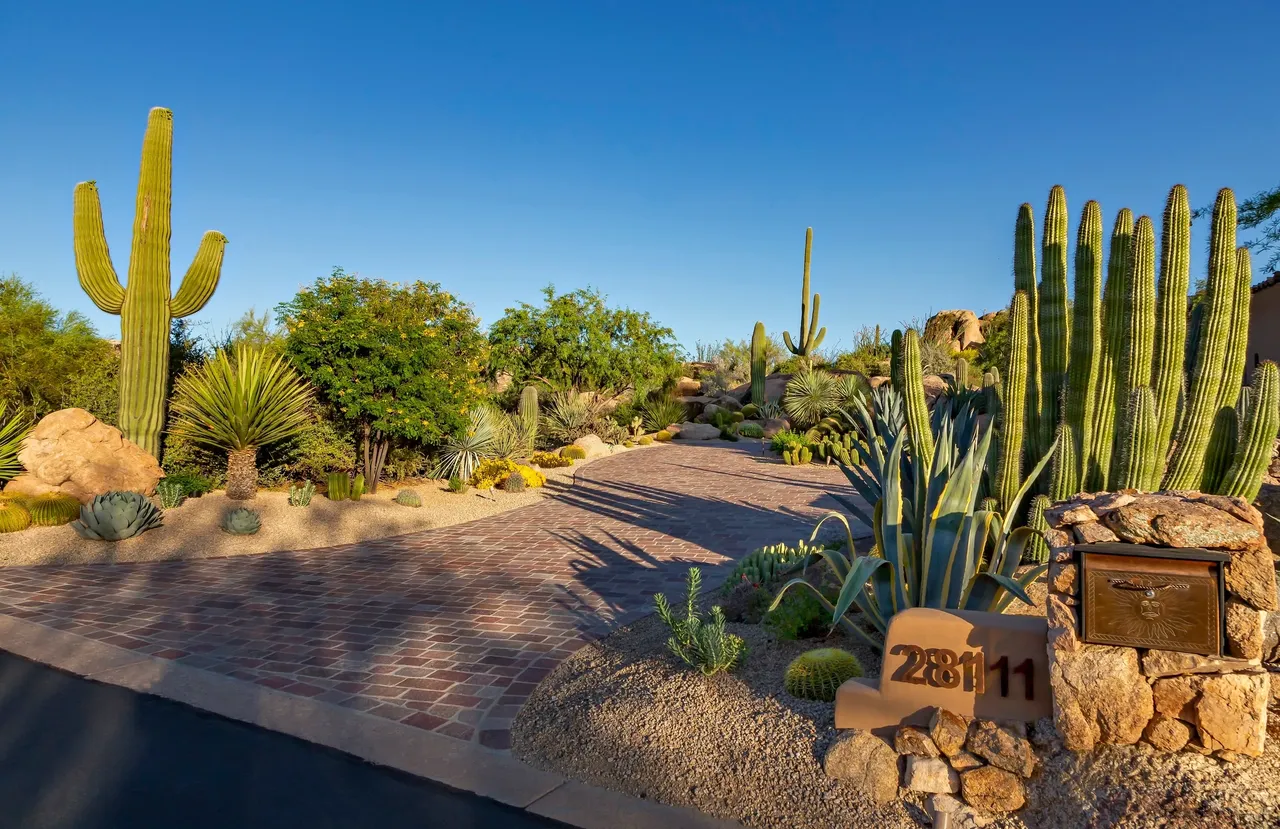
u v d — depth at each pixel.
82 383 16.64
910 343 5.95
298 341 15.47
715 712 4.72
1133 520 3.57
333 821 3.95
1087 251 6.52
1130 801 3.30
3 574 9.27
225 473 15.20
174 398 15.32
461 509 15.06
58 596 8.34
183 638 7.01
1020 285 7.40
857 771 3.91
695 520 13.95
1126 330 5.91
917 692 3.99
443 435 16.59
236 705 5.48
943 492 5.26
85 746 4.79
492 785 4.36
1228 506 3.54
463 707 5.51
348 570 10.08
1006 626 3.91
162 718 5.23
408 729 5.11
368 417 15.63
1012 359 6.39
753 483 18.73
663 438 30.72
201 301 15.02
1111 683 3.51
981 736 3.76
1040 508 5.95
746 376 43.25
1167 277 5.72
